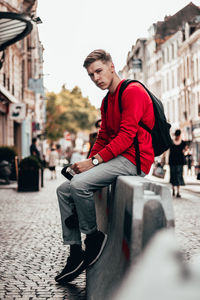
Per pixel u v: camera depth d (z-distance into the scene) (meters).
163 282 1.08
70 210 3.83
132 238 2.13
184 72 57.72
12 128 31.84
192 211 9.57
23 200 12.85
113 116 3.49
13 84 31.86
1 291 4.02
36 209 10.54
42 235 6.97
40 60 59.81
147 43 74.31
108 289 2.60
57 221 8.49
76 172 3.35
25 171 16.22
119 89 3.37
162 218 2.08
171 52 62.94
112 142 3.23
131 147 3.29
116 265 2.57
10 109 26.66
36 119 56.19
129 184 2.38
